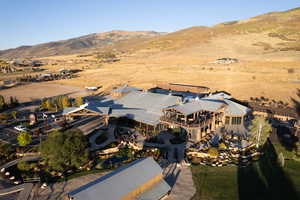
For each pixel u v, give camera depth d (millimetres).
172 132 41438
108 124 47594
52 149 28250
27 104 68500
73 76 119812
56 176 28438
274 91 70250
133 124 45719
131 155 33281
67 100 61156
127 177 22438
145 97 51250
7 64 171000
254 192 24500
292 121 47125
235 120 45594
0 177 28594
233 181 26641
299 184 25438
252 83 80125
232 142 37531
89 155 31297
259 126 40281
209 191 24953
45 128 45312
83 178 27844
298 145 34969
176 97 47938
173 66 124000
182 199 23656
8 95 81875
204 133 40625
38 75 126562
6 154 33375
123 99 53062
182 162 31266
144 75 108625
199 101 44281
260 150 34500
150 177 23344
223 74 96500
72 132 30562
